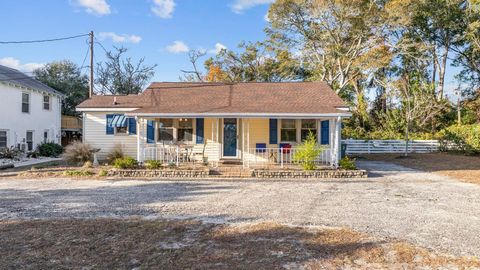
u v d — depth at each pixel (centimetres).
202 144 1739
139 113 1549
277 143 1702
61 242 566
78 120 3494
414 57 3198
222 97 1819
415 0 3088
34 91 2531
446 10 3419
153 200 934
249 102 1722
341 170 1427
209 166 1538
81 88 4178
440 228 658
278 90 1898
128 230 634
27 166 1788
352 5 2995
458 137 2534
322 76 3481
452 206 859
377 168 1738
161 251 526
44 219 718
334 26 3222
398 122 2891
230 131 1731
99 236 598
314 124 1692
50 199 945
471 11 3266
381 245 551
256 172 1420
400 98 2838
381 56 3247
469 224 688
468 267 465
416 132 2927
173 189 1123
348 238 587
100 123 1917
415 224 686
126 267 464
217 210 811
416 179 1352
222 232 623
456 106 3319
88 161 1744
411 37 3522
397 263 479
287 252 520
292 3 3172
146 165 1520
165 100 1827
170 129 1761
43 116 2672
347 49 3388
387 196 996
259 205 869
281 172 1406
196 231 630
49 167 1677
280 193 1048
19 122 2342
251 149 1708
